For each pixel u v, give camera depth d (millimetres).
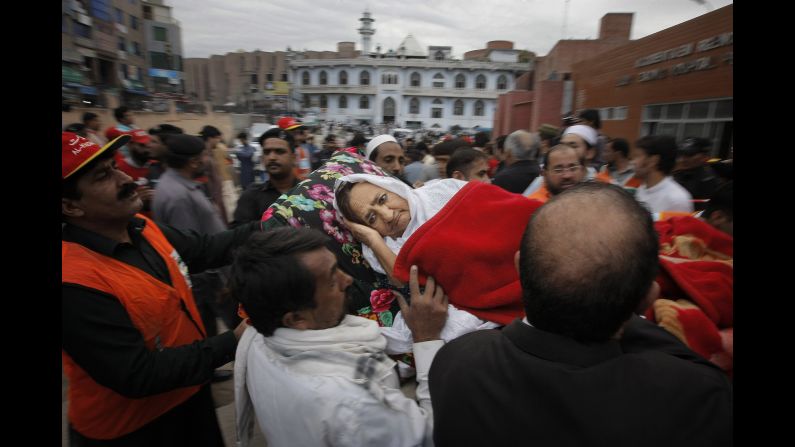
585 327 674
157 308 1254
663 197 2506
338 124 42406
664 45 8297
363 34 53344
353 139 6344
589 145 2928
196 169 2617
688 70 7434
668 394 621
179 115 19938
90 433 1236
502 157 5230
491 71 43688
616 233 648
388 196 1429
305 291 945
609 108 10906
